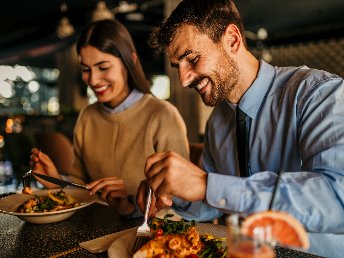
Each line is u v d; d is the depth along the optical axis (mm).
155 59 9984
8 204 1572
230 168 1557
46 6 7617
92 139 2146
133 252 1040
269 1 5848
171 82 4902
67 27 6629
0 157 6660
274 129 1379
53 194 1590
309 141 1155
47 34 8844
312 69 1371
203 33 1185
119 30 1892
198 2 1202
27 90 11914
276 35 7129
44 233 1313
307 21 6500
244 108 1417
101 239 1213
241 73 1364
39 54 10094
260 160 1435
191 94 4828
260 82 1392
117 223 1418
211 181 975
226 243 1112
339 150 1050
